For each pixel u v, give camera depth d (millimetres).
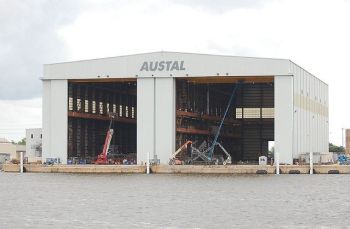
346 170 114750
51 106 122312
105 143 127000
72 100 126250
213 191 82688
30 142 153750
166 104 117500
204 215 60438
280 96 115188
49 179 104625
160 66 117562
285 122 115312
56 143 122375
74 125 128375
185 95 127438
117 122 143875
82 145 131500
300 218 58719
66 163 122188
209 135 141125
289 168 114250
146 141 118000
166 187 88562
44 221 57156
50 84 122312
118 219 58219
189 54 116625
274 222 56500
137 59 118312
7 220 57781
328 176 109750
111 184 93938
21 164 124500
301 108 126500
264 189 85438
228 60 115812
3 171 125938
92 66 120062
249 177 107125
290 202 70688
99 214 61281
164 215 60500
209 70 116188
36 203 70250
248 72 115188
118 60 119000
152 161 117438
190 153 130375
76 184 94500
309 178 105125
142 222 56562
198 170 115562
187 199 73500
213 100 145625
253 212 62406
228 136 146250
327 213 61969
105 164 123812
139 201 71688
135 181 99250
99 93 136375
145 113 118125
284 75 114812
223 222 56500
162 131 117562
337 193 80688
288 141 115312
